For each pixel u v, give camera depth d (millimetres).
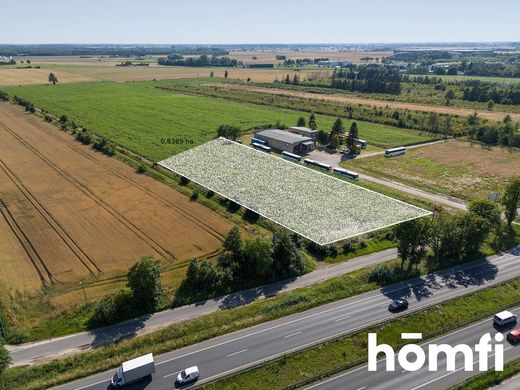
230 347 56531
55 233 85500
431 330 60562
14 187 108750
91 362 53812
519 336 58406
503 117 198125
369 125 185750
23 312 62625
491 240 86000
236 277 70875
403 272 74500
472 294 68438
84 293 66562
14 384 50156
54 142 150000
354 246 82812
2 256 76938
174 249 80375
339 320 61938
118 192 106312
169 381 50938
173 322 61375
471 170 129000
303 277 73312
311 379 51344
